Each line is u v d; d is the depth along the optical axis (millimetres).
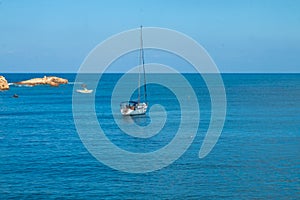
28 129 81562
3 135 74250
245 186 42969
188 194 40812
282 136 70938
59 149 61219
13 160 54156
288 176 46344
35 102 145125
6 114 109438
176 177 46219
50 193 41188
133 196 40375
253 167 50094
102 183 44281
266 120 91938
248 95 168875
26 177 46375
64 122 91812
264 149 60250
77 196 40469
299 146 62312
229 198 39688
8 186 43219
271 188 42344
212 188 42469
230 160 53656
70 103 140000
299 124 85438
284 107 121688
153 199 39656
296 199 39406
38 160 54188
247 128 79938
